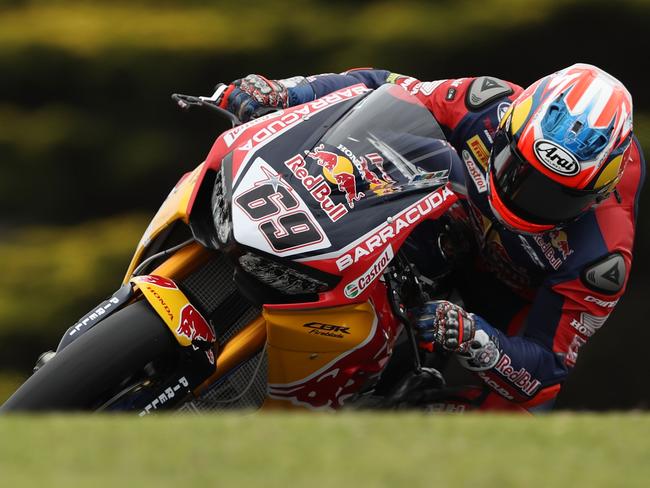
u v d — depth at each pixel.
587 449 8.98
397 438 8.96
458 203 15.58
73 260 27.52
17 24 29.89
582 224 14.59
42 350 27.33
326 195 12.84
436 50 28.70
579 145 13.65
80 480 7.74
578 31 29.56
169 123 30.31
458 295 16.14
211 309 13.59
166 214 13.63
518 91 15.82
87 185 30.59
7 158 30.19
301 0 29.67
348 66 28.53
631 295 29.86
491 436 9.19
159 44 29.38
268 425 9.25
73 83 30.12
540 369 14.52
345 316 12.80
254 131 13.49
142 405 12.41
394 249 12.94
